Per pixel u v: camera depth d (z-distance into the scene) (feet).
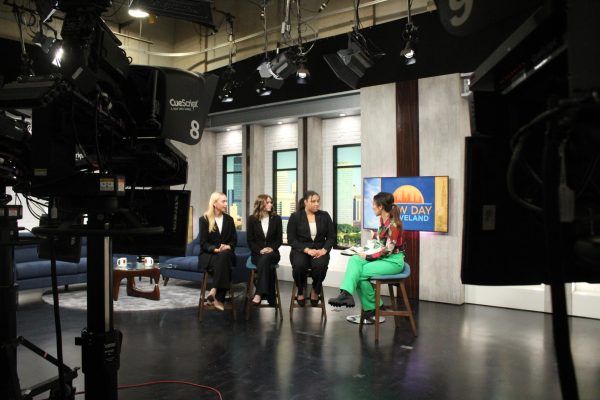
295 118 23.62
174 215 6.64
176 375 10.33
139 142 6.00
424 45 18.38
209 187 28.53
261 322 15.19
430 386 9.67
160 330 14.17
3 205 7.10
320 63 21.43
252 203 25.49
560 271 2.32
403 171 19.16
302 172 23.26
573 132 2.37
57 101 5.08
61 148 5.38
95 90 5.03
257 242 16.24
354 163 22.62
